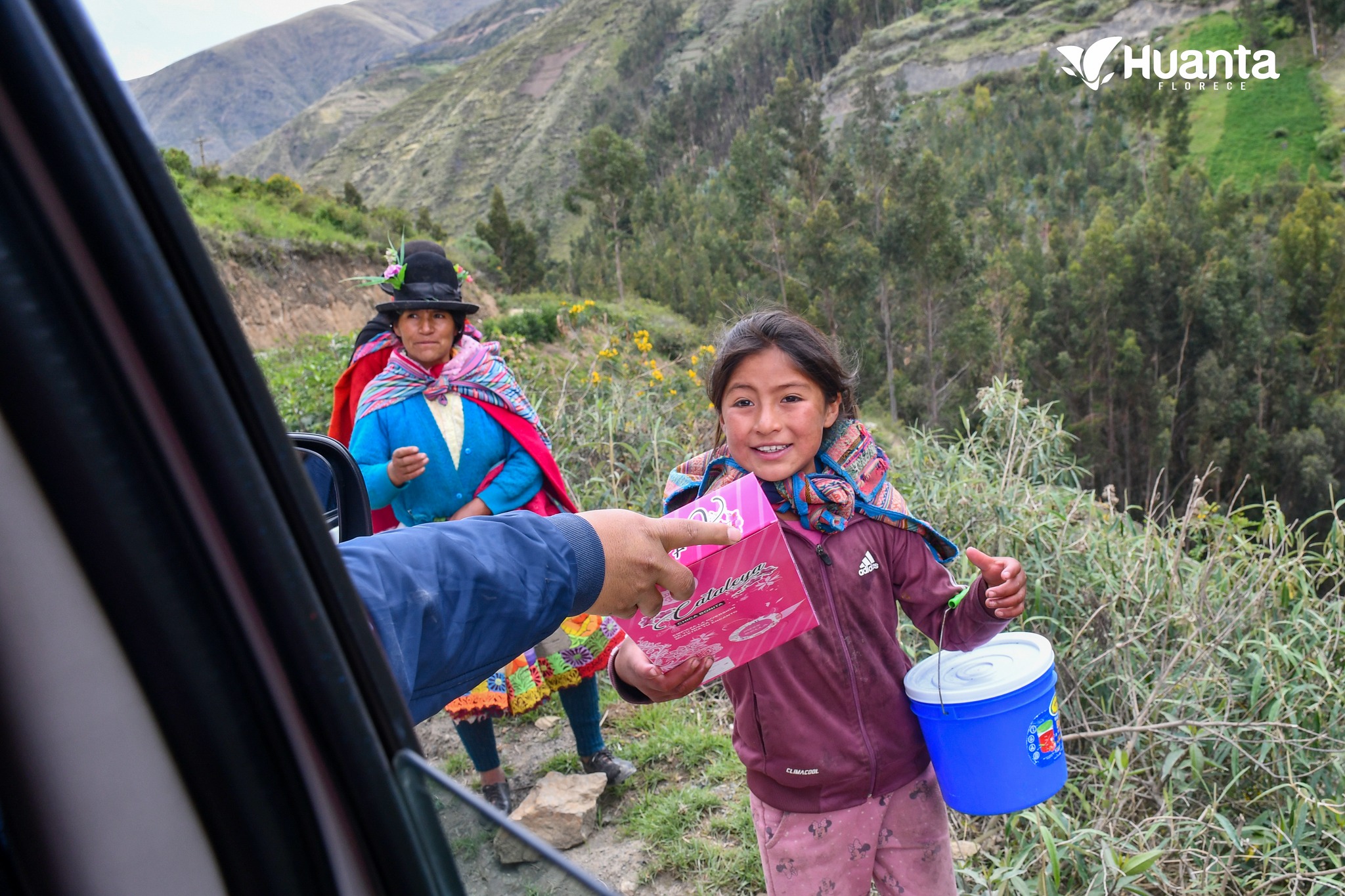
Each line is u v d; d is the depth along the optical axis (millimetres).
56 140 481
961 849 2715
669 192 97812
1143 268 56656
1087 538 3631
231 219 27297
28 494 511
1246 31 124625
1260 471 50125
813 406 1787
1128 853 2557
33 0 493
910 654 3252
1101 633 3383
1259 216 77125
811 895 1826
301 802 590
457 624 975
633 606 1198
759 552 1501
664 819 2971
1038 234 85375
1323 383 58156
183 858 571
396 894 595
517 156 177750
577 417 5598
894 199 54375
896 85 114062
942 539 1876
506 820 561
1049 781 1751
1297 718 2977
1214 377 51906
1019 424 4316
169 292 518
